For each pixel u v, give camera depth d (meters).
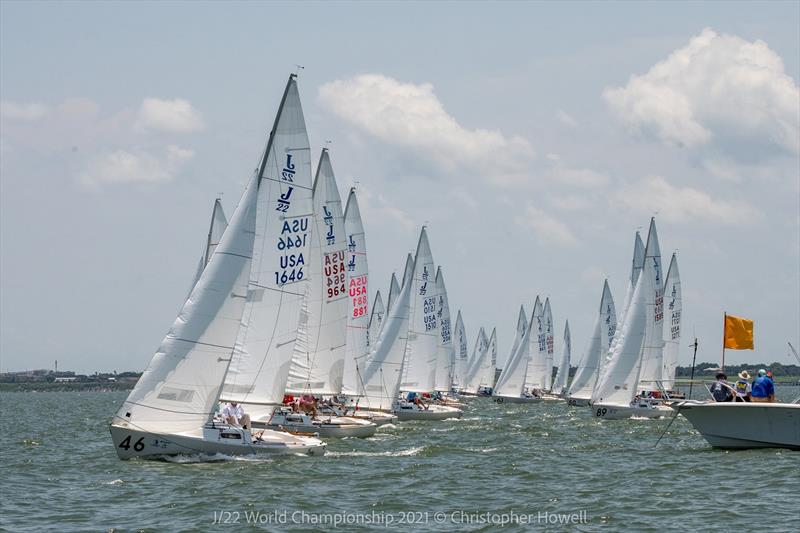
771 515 117.12
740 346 179.88
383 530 111.31
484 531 111.25
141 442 157.38
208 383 159.50
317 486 139.50
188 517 116.81
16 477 152.62
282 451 167.88
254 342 182.12
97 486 138.38
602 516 119.12
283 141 183.75
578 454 188.88
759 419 169.25
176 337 158.12
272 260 183.00
